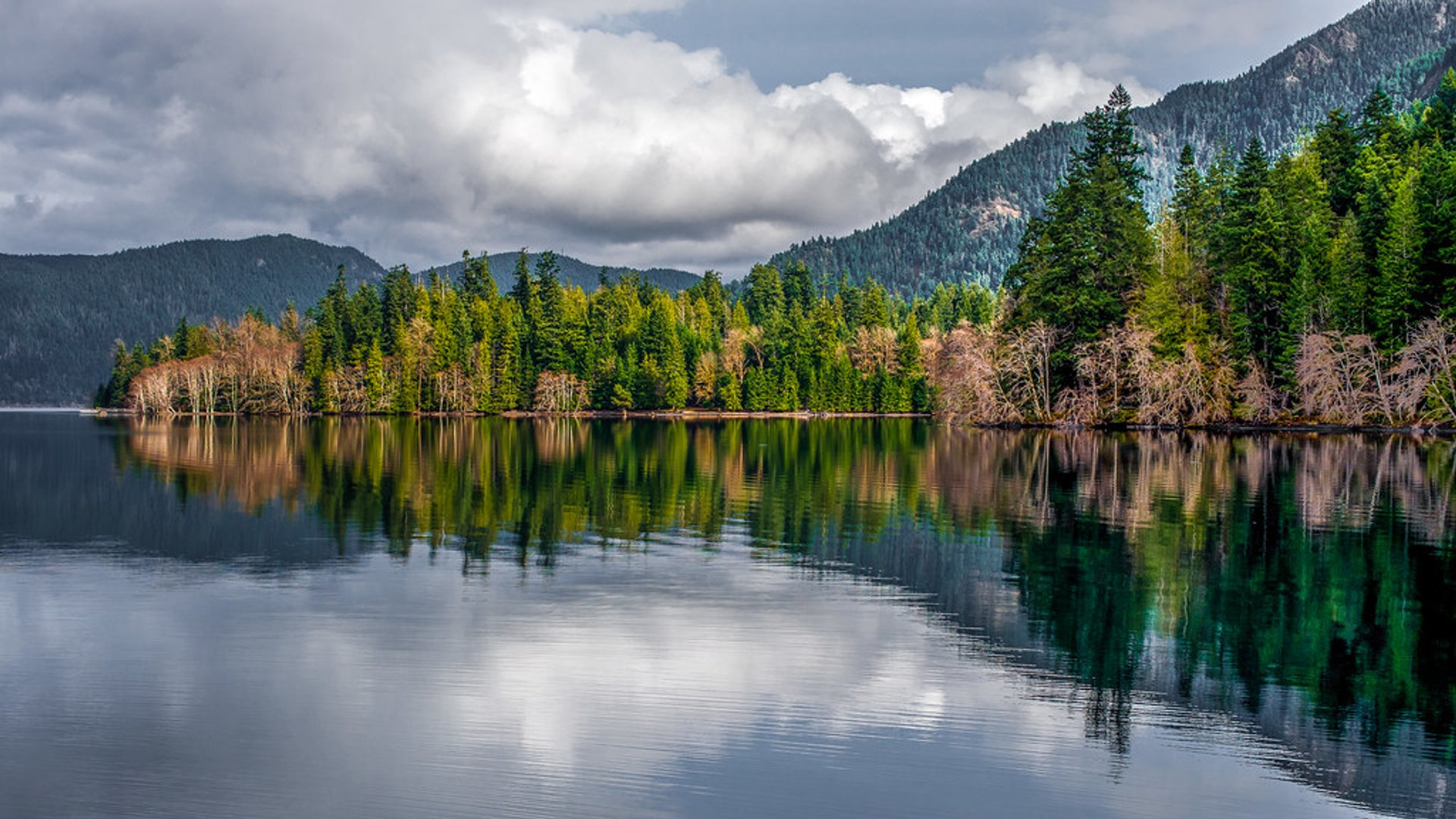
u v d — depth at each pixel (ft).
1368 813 40.04
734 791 41.55
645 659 57.98
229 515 115.03
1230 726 48.67
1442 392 225.35
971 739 46.93
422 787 41.93
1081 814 39.75
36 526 107.24
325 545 94.43
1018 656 58.80
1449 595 72.38
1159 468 159.12
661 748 45.68
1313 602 70.79
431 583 77.56
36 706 51.03
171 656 59.00
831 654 58.85
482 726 48.29
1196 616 67.00
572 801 40.65
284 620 66.80
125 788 42.06
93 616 67.97
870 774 42.98
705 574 80.43
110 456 209.36
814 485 143.33
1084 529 100.99
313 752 45.37
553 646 60.54
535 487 143.74
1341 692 52.90
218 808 40.37
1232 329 259.60
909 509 116.57
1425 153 268.21
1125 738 46.91
